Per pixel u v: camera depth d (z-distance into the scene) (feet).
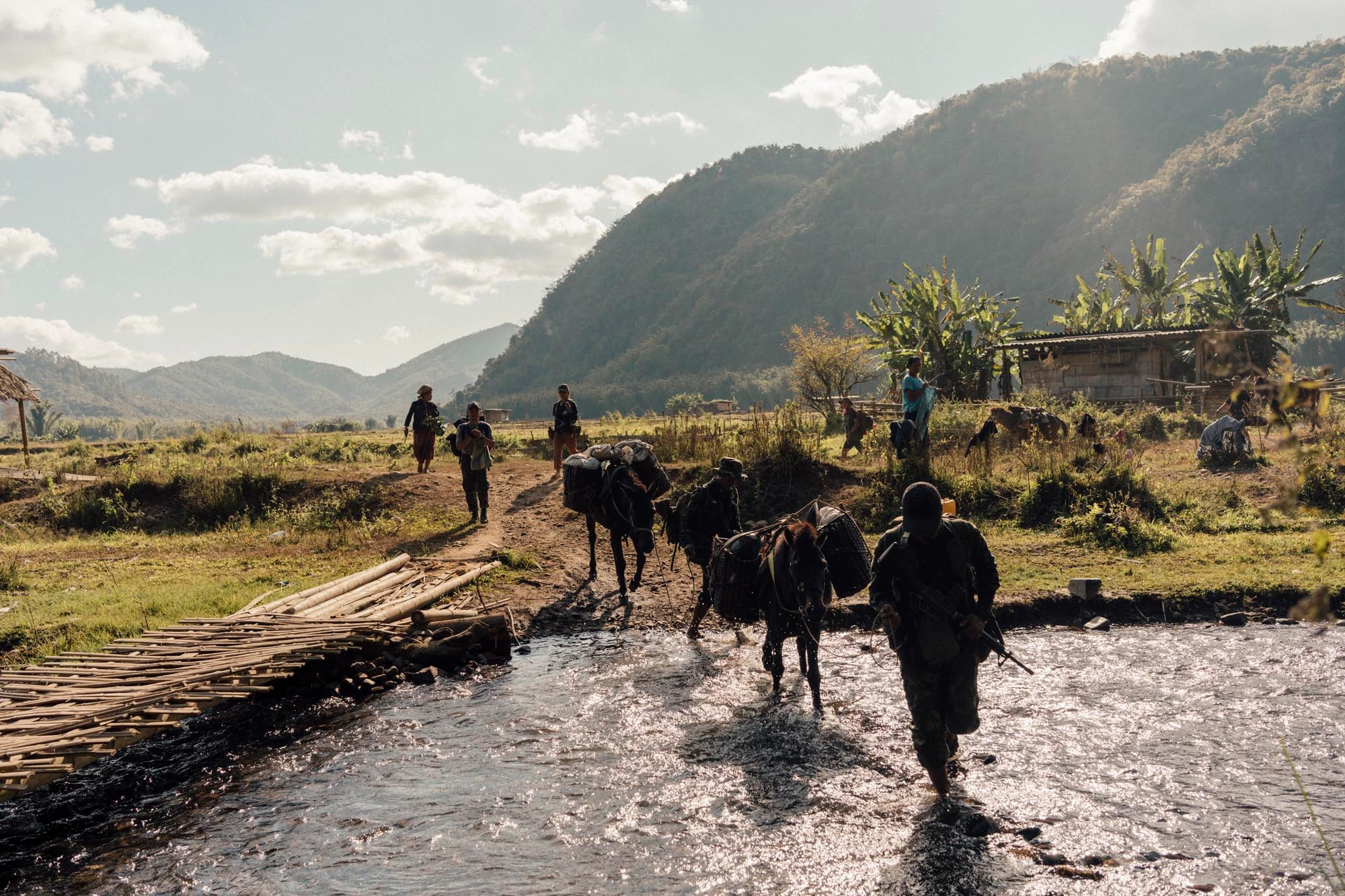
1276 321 111.24
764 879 18.19
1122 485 53.72
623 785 22.79
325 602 38.40
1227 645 32.37
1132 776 21.93
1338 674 28.68
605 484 41.73
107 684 26.94
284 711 29.55
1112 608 37.22
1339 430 58.59
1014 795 21.25
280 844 20.43
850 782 22.35
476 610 38.55
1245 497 54.39
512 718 27.84
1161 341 110.73
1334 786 20.85
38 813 22.50
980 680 29.37
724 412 201.26
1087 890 17.22
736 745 24.95
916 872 18.12
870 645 33.91
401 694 30.94
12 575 45.24
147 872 19.43
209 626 33.42
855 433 69.05
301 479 67.31
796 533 27.25
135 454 91.30
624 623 38.50
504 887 18.22
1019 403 85.40
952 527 20.72
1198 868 17.81
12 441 176.76
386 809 22.03
